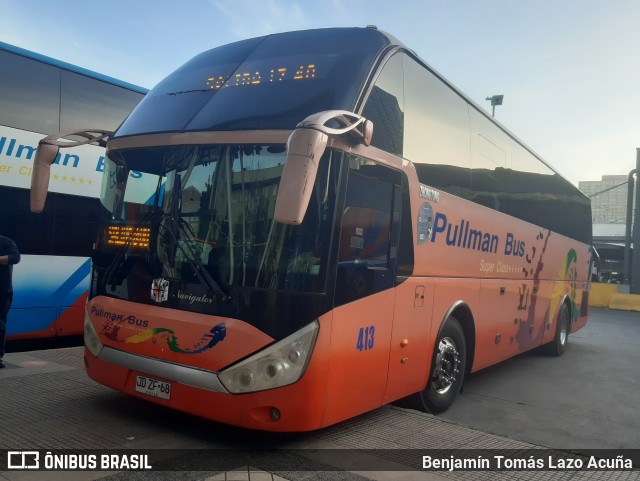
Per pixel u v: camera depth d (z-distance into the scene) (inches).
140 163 201.5
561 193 434.0
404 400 240.2
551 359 425.1
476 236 276.4
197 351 173.2
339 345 175.0
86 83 338.6
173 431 193.0
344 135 176.9
